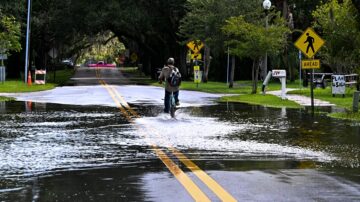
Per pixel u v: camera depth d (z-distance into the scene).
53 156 16.27
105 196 11.34
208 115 30.11
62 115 29.30
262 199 11.09
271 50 50.56
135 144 18.84
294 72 86.62
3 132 21.97
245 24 50.31
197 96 47.81
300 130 23.17
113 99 41.50
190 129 23.41
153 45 96.38
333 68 61.09
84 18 81.50
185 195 11.42
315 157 16.27
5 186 12.30
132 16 79.50
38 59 104.12
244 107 36.16
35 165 14.80
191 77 98.75
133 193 11.61
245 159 15.91
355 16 32.19
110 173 13.79
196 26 63.41
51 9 83.69
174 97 29.55
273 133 22.09
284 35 59.34
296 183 12.62
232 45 62.59
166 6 82.88
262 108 35.44
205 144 18.94
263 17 60.47
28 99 41.84
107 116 28.78
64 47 126.62
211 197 11.25
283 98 42.16
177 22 84.69
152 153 16.97
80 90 53.84
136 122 25.94
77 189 12.01
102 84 70.06
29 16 67.62
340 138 20.55
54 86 62.47
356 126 24.77
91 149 17.66
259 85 73.00
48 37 93.12
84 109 33.03
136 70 152.50
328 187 12.22
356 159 15.91
